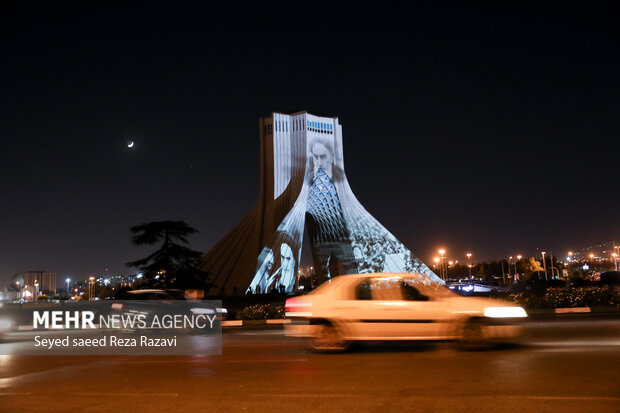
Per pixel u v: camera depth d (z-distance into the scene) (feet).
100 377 34.32
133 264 149.18
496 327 42.78
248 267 228.43
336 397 26.40
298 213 243.81
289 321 88.33
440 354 40.01
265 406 24.98
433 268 485.97
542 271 488.44
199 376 33.58
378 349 44.24
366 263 263.49
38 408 25.77
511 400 24.68
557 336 49.42
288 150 263.90
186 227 152.15
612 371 30.94
